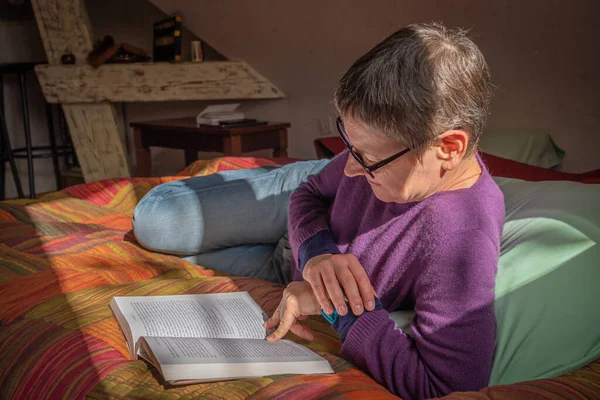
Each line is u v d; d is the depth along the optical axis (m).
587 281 1.01
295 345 1.08
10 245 1.65
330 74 3.94
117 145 4.15
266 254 1.68
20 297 1.31
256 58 4.14
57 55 4.02
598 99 2.96
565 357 0.98
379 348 0.97
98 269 1.49
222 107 3.76
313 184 1.41
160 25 4.26
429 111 0.87
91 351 1.06
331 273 1.04
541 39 3.00
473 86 0.90
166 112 5.01
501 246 1.16
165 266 1.59
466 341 0.89
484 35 3.15
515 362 0.98
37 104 4.81
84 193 2.22
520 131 3.18
